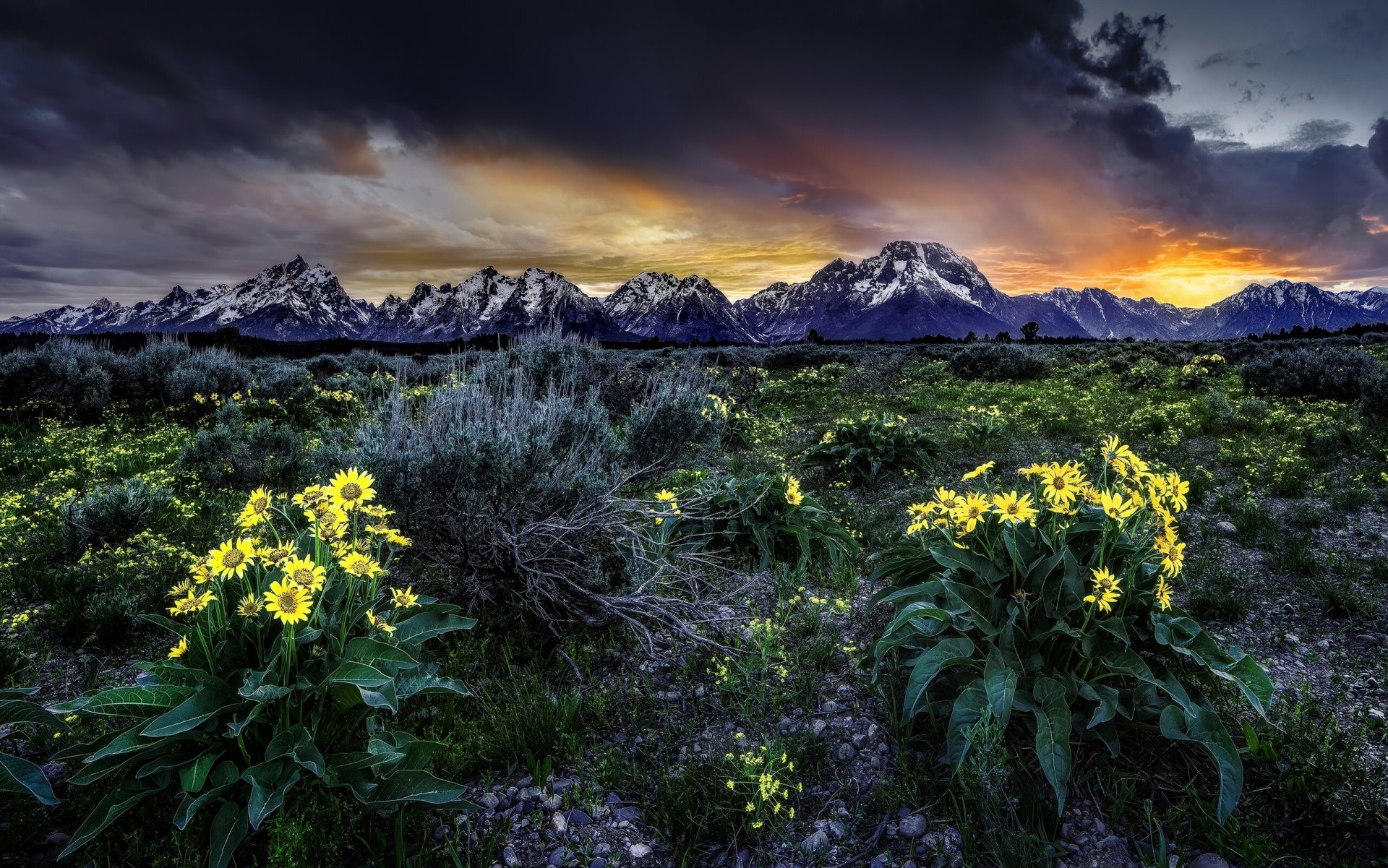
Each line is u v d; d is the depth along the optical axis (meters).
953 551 3.23
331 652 2.67
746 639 3.93
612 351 21.67
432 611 3.24
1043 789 2.69
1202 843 2.46
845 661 3.84
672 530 5.36
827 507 6.95
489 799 2.82
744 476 7.72
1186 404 12.38
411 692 2.85
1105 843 2.46
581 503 4.35
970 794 2.56
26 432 10.45
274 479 7.93
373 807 2.41
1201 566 5.04
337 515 2.75
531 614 4.27
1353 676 3.56
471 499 3.94
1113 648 2.83
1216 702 3.09
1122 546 3.03
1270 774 2.72
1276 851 2.39
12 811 2.62
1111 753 2.67
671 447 6.02
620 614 3.91
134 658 3.98
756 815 2.62
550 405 5.25
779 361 24.95
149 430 11.07
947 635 3.18
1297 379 13.26
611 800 2.83
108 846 2.39
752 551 5.54
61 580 4.75
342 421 10.27
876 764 2.97
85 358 13.12
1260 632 4.15
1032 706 2.68
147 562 5.01
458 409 4.76
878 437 8.34
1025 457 8.91
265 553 2.55
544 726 3.10
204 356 14.62
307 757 2.38
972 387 17.11
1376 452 7.99
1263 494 6.95
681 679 3.72
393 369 15.37
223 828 2.25
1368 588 4.67
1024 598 2.94
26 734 3.07
